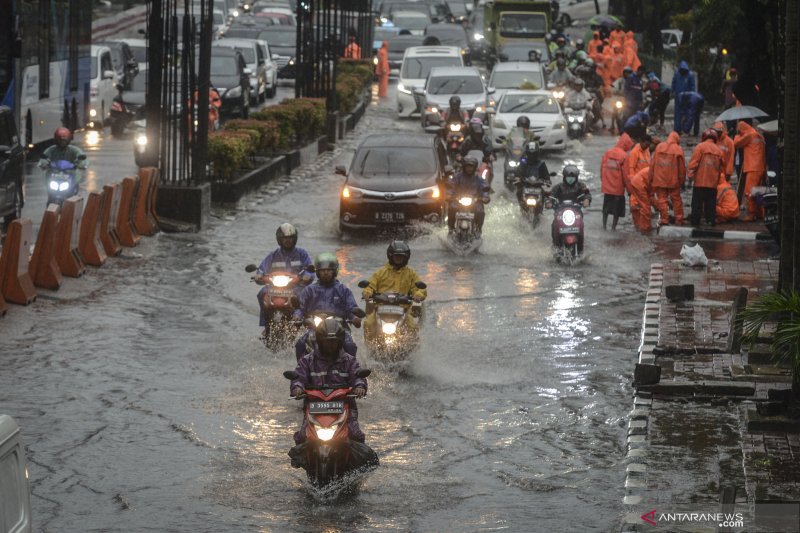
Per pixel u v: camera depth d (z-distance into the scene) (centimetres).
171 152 7450
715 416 3112
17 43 6981
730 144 6519
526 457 2866
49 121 8112
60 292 4588
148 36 6359
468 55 15325
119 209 5559
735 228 6106
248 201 7038
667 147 6125
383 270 3669
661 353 3688
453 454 2883
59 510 2516
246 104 10962
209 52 6334
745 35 8631
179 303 4488
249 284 4831
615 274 5106
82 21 8900
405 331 3547
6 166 5603
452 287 4819
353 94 11425
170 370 3594
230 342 3931
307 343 3191
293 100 9512
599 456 2867
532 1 15350
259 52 12594
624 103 10625
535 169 6172
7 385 3419
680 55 13625
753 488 2525
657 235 6097
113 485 2667
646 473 2689
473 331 4119
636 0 16250
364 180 6075
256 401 3297
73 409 3209
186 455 2870
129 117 9569
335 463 2573
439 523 2444
